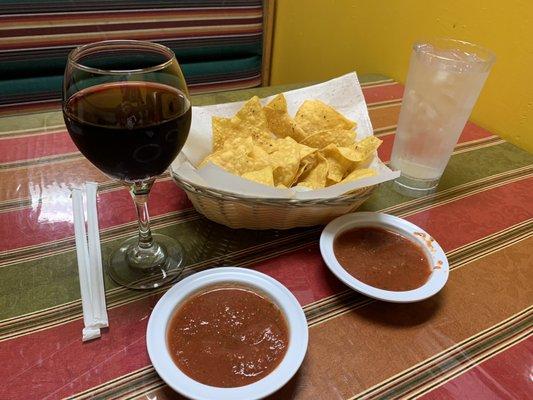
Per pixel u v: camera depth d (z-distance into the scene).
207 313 0.48
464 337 0.50
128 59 0.52
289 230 0.65
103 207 0.66
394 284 0.53
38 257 0.56
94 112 0.44
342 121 0.76
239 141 0.69
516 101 0.96
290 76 1.82
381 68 1.33
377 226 0.62
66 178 0.71
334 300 0.54
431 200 0.74
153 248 0.58
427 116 0.71
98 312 0.49
